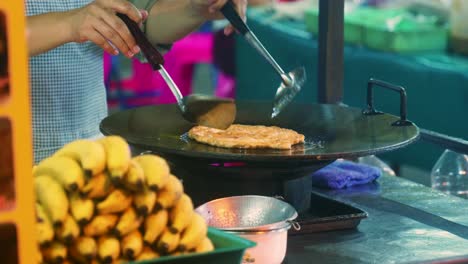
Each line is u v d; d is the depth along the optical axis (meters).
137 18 2.22
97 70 2.71
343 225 2.06
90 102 2.67
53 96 2.53
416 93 4.17
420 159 4.19
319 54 2.85
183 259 1.39
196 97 2.28
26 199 1.21
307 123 2.42
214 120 2.29
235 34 5.70
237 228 1.71
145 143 2.03
